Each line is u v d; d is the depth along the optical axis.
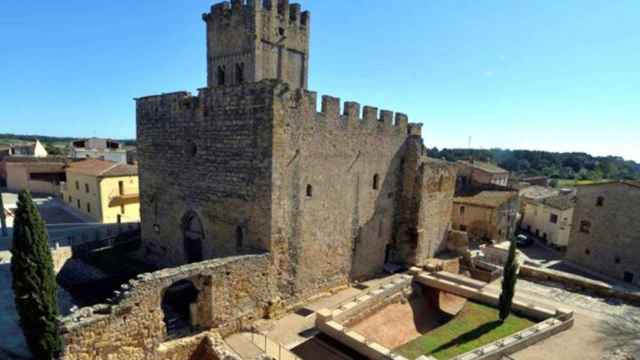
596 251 40.94
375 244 30.02
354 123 26.16
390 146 30.11
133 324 15.88
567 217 53.31
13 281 14.06
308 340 19.38
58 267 27.95
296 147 21.80
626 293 25.70
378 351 17.62
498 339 20.19
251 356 17.45
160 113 26.59
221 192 23.09
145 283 16.14
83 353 14.55
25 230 13.80
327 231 24.95
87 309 15.12
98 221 45.12
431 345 19.97
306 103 22.14
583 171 136.88
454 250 36.69
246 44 25.19
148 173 28.36
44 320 14.15
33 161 67.50
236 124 21.81
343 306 22.16
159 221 28.03
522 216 63.44
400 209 32.50
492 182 71.69
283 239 21.70
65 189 53.75
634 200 37.44
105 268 27.22
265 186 20.75
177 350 17.28
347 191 26.30
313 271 24.22
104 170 45.91
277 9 26.17
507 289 22.22
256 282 20.44
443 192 35.22
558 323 20.83
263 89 20.33
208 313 18.50
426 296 28.83
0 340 18.16
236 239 22.56
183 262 26.19
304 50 28.69
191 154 24.75
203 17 27.97
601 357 18.23
